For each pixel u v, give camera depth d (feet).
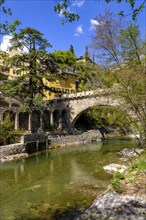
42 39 121.70
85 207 36.96
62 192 46.93
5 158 87.20
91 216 30.78
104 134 184.24
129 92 62.23
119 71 67.97
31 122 139.64
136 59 69.21
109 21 69.92
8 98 138.21
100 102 154.92
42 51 122.93
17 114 132.36
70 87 213.66
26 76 118.42
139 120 68.95
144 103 64.13
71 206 38.22
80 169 69.46
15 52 181.16
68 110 173.17
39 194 46.47
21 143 99.45
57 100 170.19
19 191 49.26
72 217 32.83
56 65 135.13
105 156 92.07
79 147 125.29
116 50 70.03
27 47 123.24
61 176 61.57
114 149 112.47
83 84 216.54
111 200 35.50
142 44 67.56
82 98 165.58
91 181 54.49
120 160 79.10
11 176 63.26
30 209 38.34
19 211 37.76
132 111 68.59
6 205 41.09
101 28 70.79
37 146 110.52
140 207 31.55
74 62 238.07
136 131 76.33
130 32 67.36
